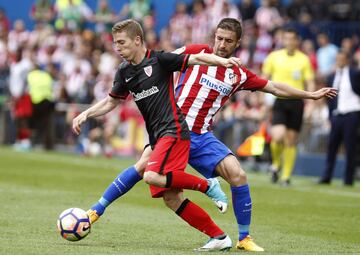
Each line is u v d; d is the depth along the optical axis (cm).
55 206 3158
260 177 5106
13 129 7306
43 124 6844
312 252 2256
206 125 2331
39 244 2245
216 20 6912
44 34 7912
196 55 2173
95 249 2183
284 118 4500
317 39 6675
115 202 3378
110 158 6300
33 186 3919
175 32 7175
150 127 2255
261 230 2708
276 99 4500
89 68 7038
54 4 8356
